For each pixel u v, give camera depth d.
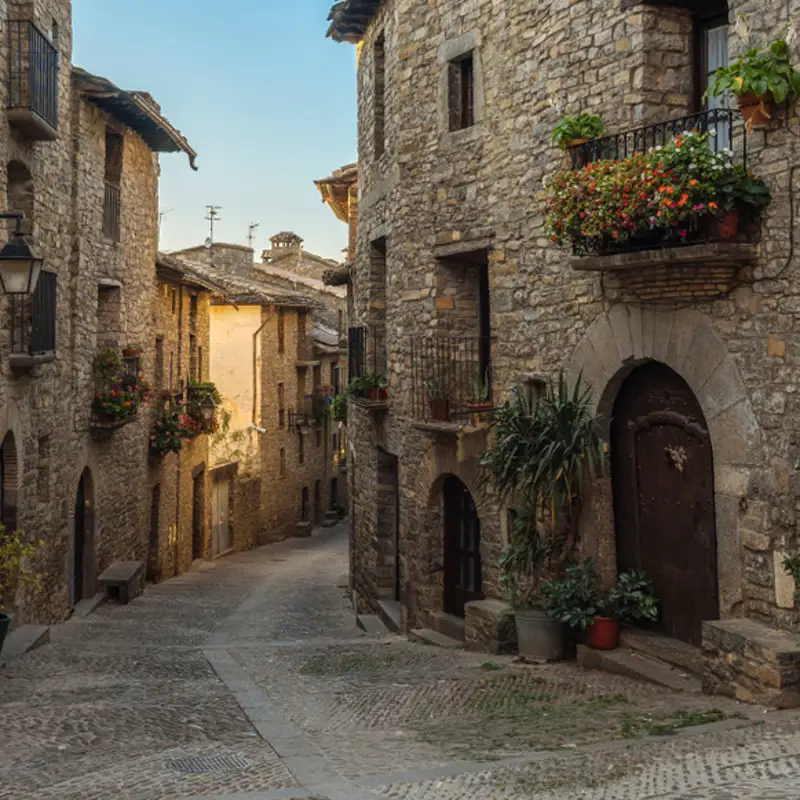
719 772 5.09
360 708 7.77
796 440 7.19
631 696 7.64
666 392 8.82
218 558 28.44
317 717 7.49
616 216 7.79
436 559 12.45
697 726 6.34
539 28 10.09
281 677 9.59
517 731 6.64
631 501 9.30
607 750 5.82
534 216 10.25
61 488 14.17
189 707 7.92
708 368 7.97
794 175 7.16
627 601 9.06
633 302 8.81
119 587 16.72
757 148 7.43
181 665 10.45
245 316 32.31
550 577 9.97
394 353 13.30
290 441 35.16
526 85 10.34
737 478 7.71
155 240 20.12
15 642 11.20
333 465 41.25
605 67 9.15
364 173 15.18
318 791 5.28
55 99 12.41
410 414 12.74
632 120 8.80
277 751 6.35
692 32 8.81
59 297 13.98
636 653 8.86
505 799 4.92
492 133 10.99
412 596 12.77
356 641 12.62
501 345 10.87
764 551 7.47
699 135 7.53
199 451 25.81
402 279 12.77
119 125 17.03
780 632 7.19
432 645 11.43
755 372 7.54
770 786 4.74
